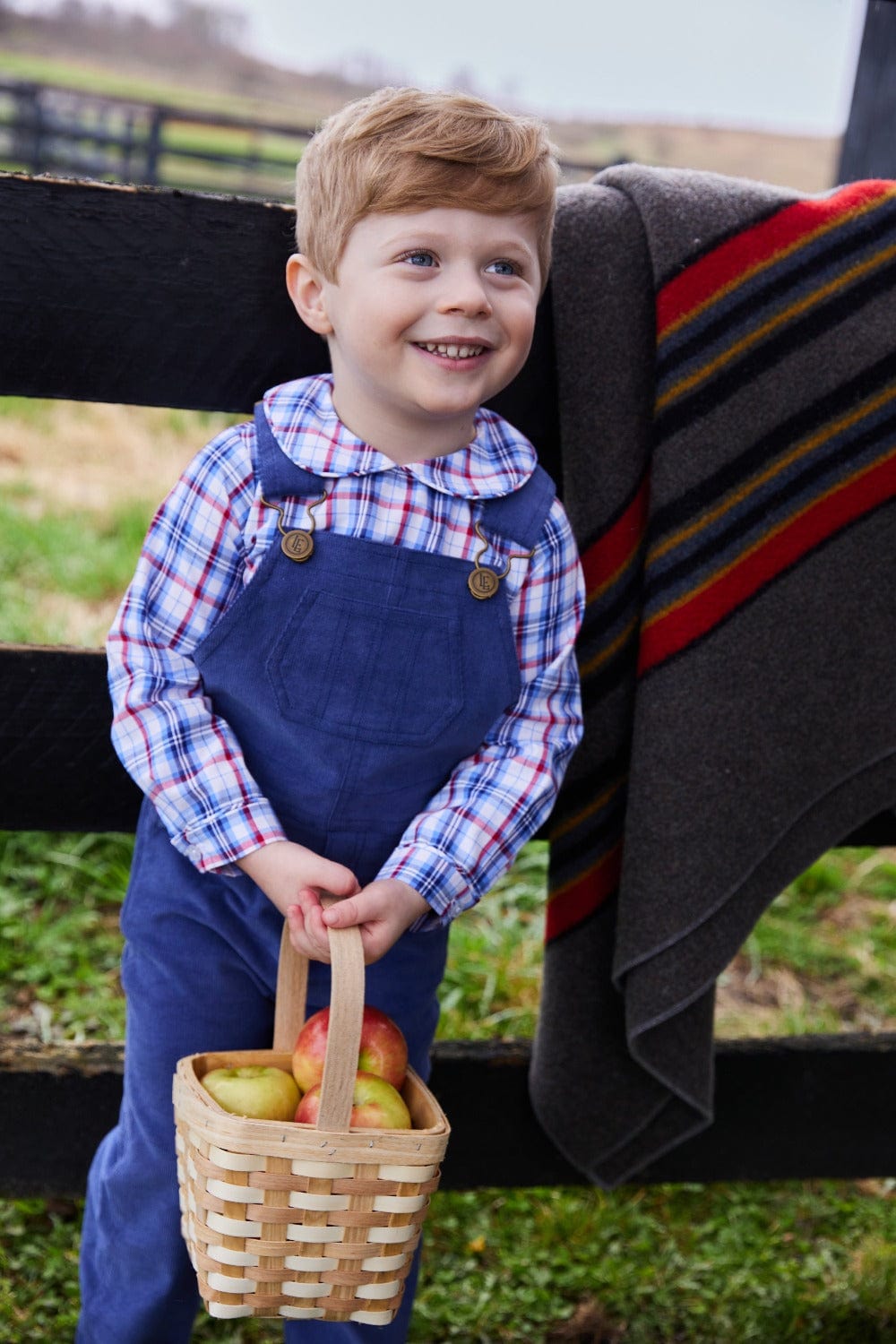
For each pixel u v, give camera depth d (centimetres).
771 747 171
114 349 159
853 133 303
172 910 153
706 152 4500
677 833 170
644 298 164
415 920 145
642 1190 235
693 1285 212
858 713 174
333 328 145
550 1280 211
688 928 171
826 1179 218
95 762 173
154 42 5134
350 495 143
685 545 164
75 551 443
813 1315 208
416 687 145
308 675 143
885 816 195
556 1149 204
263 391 163
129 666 143
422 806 152
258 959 152
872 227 164
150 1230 157
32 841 306
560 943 185
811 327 162
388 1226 128
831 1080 209
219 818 141
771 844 174
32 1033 250
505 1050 200
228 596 145
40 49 4891
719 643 167
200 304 159
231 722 149
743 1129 210
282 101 4881
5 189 151
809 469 166
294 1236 126
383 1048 137
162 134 1312
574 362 165
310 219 142
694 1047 185
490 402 170
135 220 155
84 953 275
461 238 135
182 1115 130
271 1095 132
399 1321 161
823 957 313
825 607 170
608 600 171
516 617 150
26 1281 199
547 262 150
